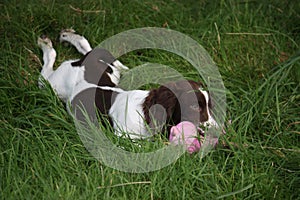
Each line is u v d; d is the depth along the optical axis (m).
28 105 6.42
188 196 5.21
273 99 6.66
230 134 5.91
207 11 8.29
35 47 7.49
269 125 6.30
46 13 7.89
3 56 7.14
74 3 8.12
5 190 5.12
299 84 6.82
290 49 7.69
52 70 7.14
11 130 5.95
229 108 6.38
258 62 7.42
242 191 5.31
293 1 8.35
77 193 5.12
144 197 5.16
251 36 7.82
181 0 8.45
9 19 7.73
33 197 5.05
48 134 6.04
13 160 5.53
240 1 8.34
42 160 5.51
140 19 7.99
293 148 5.93
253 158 5.70
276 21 8.12
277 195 5.35
